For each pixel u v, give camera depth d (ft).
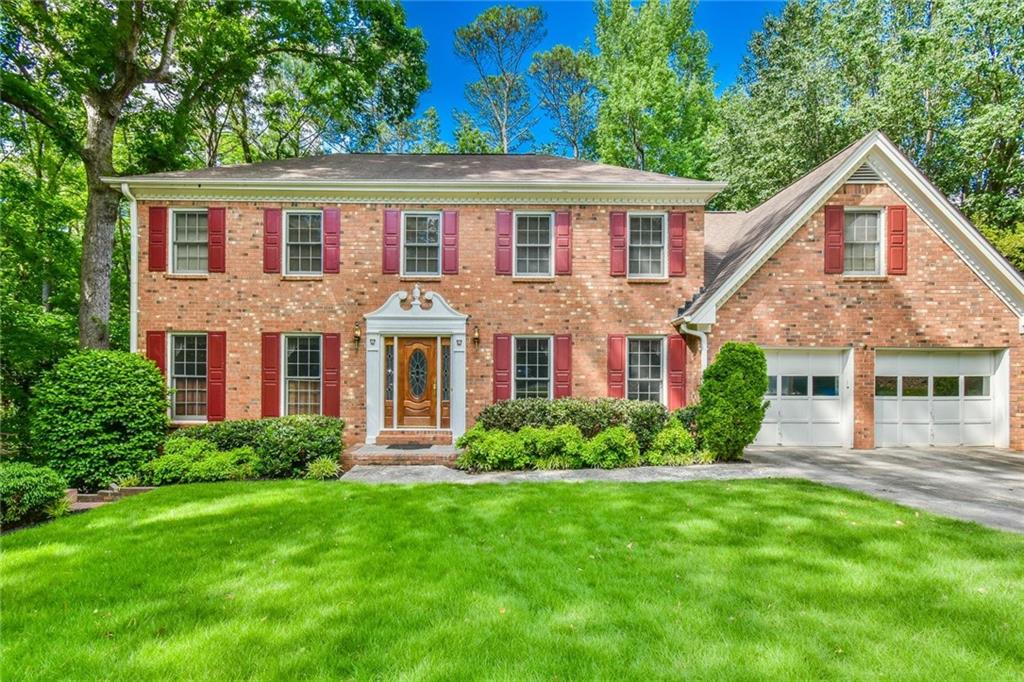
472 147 116.57
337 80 60.54
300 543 18.92
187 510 23.80
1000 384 40.09
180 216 41.96
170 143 53.67
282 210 41.70
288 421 35.96
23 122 53.98
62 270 60.13
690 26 89.35
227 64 49.55
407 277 41.86
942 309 39.83
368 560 17.15
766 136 69.87
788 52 76.95
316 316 41.63
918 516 21.61
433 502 24.54
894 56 64.28
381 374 41.75
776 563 16.57
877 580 15.24
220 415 40.98
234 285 41.34
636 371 42.39
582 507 23.34
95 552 18.16
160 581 15.60
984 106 57.06
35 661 11.44
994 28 54.95
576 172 45.68
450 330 41.50
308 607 13.80
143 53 45.88
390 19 54.34
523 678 10.61
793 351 40.65
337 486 28.66
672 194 41.91
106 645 12.04
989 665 11.09
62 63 39.47
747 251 41.37
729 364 35.09
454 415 41.45
